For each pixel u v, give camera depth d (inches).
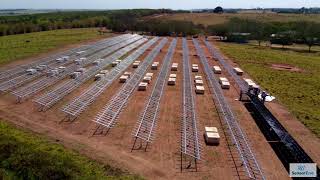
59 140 1259.2
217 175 1088.2
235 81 2415.1
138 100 1813.5
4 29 4938.5
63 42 4217.5
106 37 5118.1
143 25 6476.4
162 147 1256.2
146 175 1061.1
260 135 1437.0
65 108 1529.3
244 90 2064.5
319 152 1312.7
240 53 3929.6
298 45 5231.3
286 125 1581.0
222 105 1769.2
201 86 2084.2
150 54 3371.1
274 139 1393.9
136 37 5019.7
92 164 1091.3
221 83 2285.9
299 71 2979.8
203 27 6653.5
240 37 5457.7
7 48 3472.0
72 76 2245.3
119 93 1846.7
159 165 1125.7
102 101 1760.6
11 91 1846.7
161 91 1972.2
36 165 1027.3
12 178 992.9
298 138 1435.8
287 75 2760.8
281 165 1182.3
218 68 2758.4
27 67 2486.5
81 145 1230.3
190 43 4773.6
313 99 2049.7
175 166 1127.0
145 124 1446.9
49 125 1402.6
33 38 4557.1
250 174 1095.6
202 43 4869.6
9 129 1311.5
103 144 1252.5
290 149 1238.9
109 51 3430.1
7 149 1106.7
